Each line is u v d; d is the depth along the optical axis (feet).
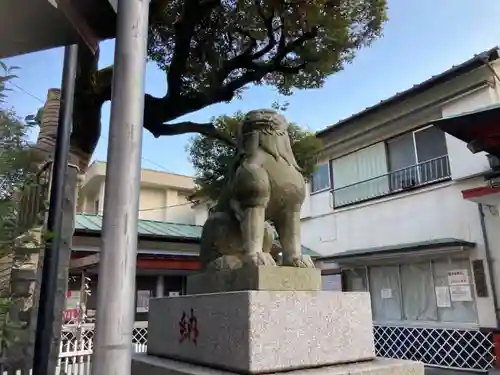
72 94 12.39
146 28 5.70
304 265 8.34
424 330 29.86
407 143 33.53
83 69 16.15
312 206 41.27
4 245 6.29
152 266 30.27
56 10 7.04
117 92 5.35
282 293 7.40
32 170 10.94
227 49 19.47
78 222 30.71
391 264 33.06
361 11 17.43
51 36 7.85
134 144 5.26
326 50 17.54
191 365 8.07
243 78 17.89
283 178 8.71
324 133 38.42
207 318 7.97
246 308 7.02
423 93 31.09
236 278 8.02
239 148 9.21
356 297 8.35
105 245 4.95
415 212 31.96
